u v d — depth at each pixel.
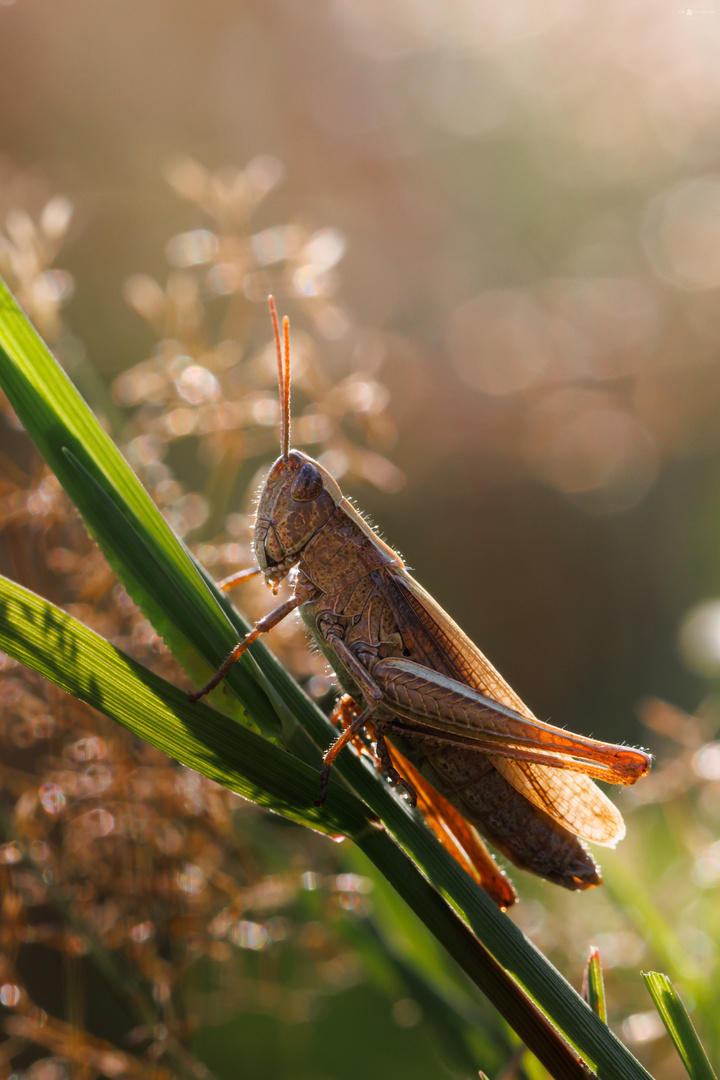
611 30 0.27
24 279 0.11
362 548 0.12
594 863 0.11
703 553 0.24
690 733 0.12
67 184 0.23
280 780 0.10
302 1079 0.12
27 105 0.24
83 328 0.21
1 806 0.11
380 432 0.12
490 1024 0.11
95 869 0.11
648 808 0.13
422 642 0.12
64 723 0.11
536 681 0.25
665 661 0.23
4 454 0.11
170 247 0.12
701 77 0.26
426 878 0.10
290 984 0.12
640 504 0.26
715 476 0.25
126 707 0.10
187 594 0.10
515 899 0.11
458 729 0.11
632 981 0.12
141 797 0.11
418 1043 0.13
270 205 0.28
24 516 0.11
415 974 0.11
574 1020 0.10
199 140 0.27
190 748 0.10
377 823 0.10
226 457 0.12
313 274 0.12
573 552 0.26
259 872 0.11
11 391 0.10
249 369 0.12
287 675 0.11
